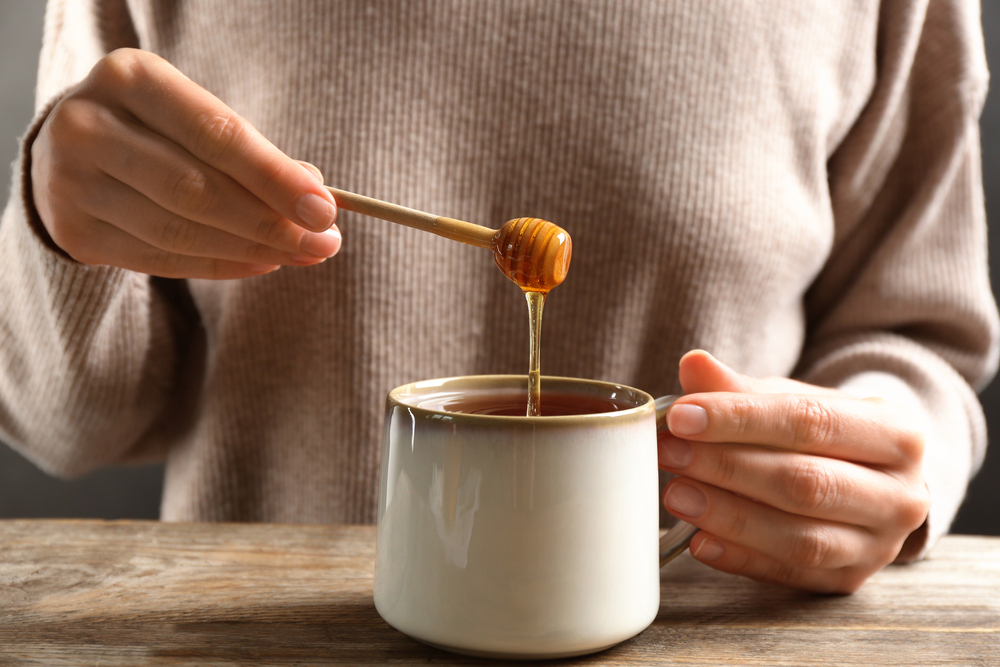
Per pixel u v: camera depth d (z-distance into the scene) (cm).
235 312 83
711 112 82
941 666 60
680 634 63
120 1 86
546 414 65
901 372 83
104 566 68
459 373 84
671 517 87
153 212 65
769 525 64
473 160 82
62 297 74
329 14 81
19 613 64
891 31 86
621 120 82
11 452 167
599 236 83
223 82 84
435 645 60
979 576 69
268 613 64
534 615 59
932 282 88
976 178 89
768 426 63
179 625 63
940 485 73
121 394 83
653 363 85
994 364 90
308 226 63
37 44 161
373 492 84
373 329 82
